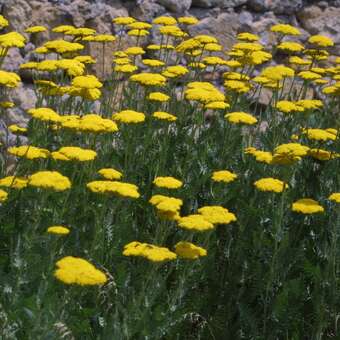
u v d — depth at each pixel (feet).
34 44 31.63
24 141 29.78
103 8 33.01
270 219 20.33
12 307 14.67
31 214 18.47
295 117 26.40
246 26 37.86
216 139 25.12
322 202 21.42
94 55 32.65
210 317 18.21
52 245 16.20
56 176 16.02
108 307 16.24
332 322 18.40
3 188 18.93
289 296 17.65
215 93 23.08
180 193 21.21
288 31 28.04
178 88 35.04
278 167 22.39
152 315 16.07
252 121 22.11
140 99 27.55
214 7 36.83
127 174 21.97
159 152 23.35
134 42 34.19
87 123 19.02
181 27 35.76
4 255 17.13
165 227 18.90
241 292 18.45
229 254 20.08
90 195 19.92
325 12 40.86
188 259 16.49
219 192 20.56
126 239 18.54
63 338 14.33
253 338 17.63
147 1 34.47
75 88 21.98
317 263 18.81
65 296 14.34
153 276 16.15
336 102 30.86
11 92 30.04
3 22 22.13
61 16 31.89
